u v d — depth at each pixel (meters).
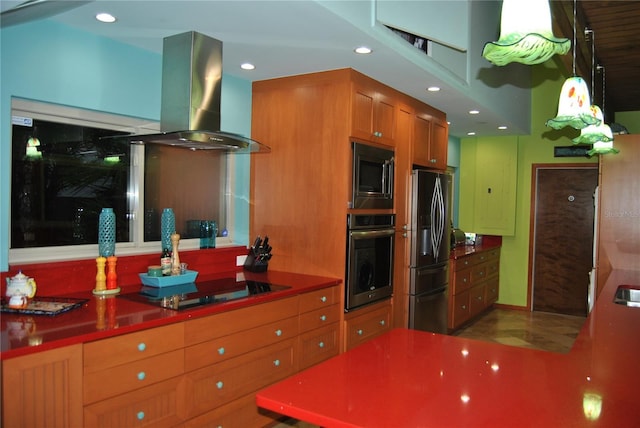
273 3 2.25
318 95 3.41
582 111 2.72
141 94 2.94
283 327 2.89
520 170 6.58
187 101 2.74
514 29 1.62
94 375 1.92
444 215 4.56
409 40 3.42
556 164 6.37
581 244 6.34
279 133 3.59
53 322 2.03
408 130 4.09
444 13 3.53
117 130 2.91
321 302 3.20
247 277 3.31
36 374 1.73
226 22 2.51
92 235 2.82
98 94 2.71
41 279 2.45
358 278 3.49
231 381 2.56
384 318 3.88
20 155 2.47
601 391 1.46
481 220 6.68
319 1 2.25
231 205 3.65
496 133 6.29
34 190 2.54
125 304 2.38
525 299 6.62
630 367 1.68
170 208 3.22
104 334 1.93
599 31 4.14
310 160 3.46
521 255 6.63
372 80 3.54
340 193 3.34
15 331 1.88
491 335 5.39
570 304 6.41
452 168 6.64
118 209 2.96
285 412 1.36
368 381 1.54
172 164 3.26
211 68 2.80
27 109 2.46
